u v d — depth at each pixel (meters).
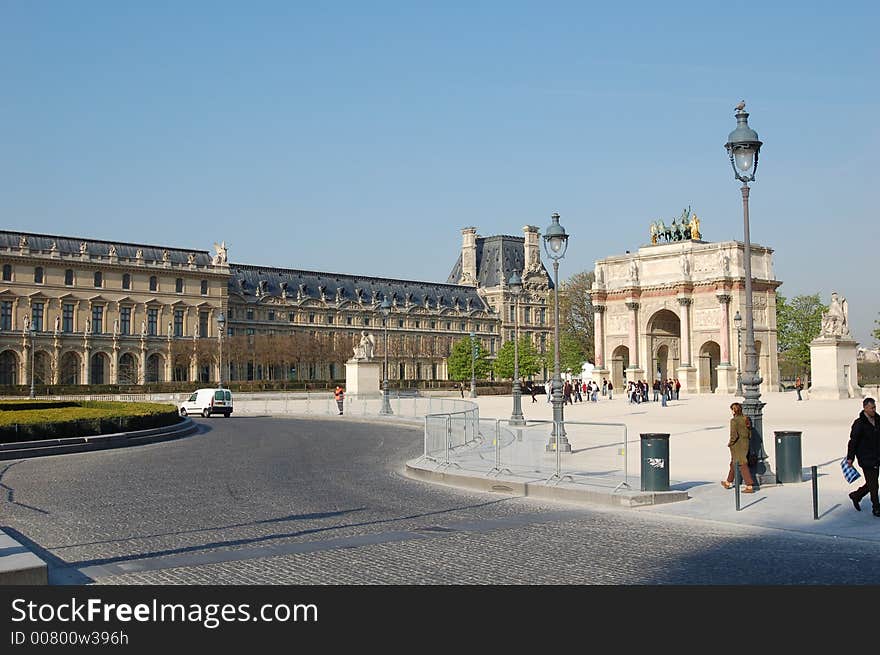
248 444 50.81
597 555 19.05
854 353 105.12
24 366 175.88
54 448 43.62
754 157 30.47
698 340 146.25
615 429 33.44
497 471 32.09
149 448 47.66
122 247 193.12
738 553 19.23
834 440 47.06
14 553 17.00
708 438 50.59
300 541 20.59
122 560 18.52
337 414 84.81
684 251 148.38
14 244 176.50
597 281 158.88
